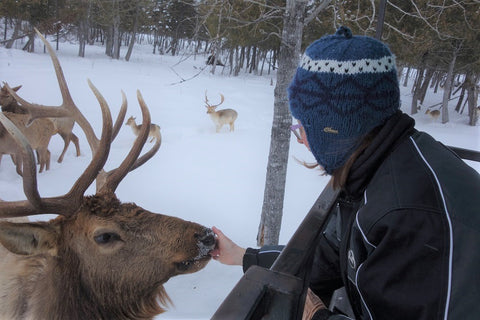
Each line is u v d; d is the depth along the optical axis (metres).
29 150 1.83
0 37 30.14
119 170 2.26
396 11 10.45
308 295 1.28
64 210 1.96
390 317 0.88
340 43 1.08
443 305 0.80
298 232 1.13
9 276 2.00
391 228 0.88
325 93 1.05
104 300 2.05
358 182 1.07
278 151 4.29
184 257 1.97
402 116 1.09
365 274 0.92
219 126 12.62
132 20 33.31
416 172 0.95
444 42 17.09
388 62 1.07
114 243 1.98
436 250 0.84
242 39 16.11
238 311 0.87
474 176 0.97
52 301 1.96
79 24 30.42
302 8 3.94
